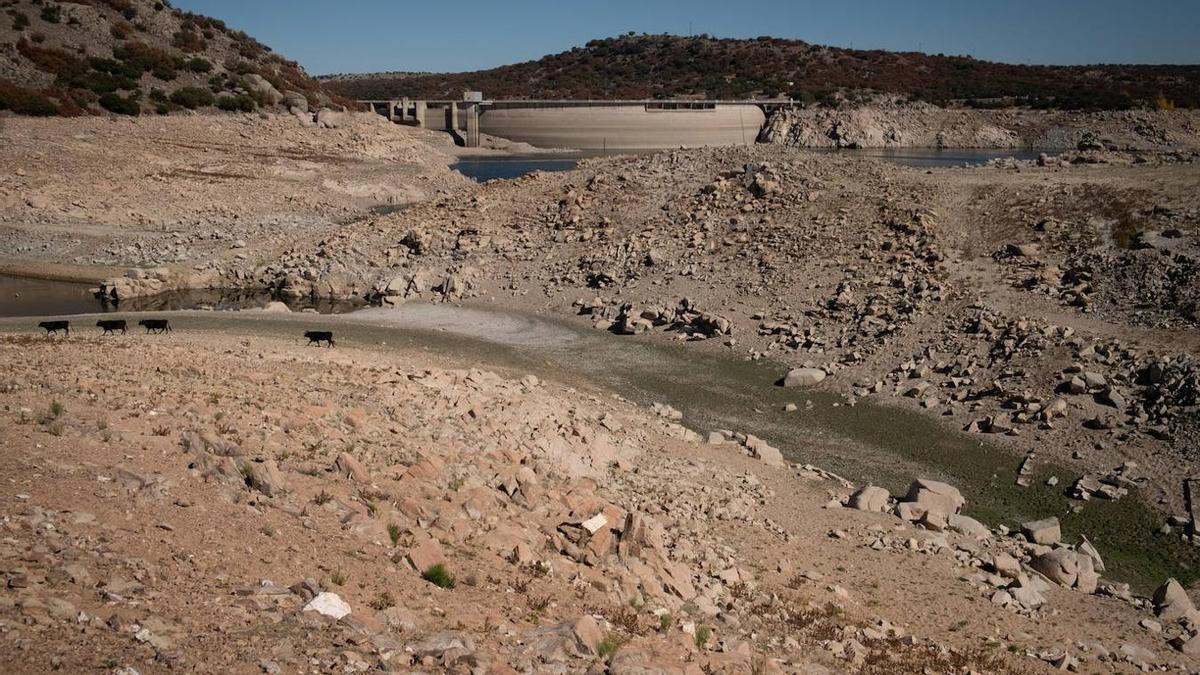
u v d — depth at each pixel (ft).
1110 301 150.61
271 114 453.17
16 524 40.83
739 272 188.44
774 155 241.76
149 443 57.11
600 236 216.54
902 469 117.19
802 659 55.72
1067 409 125.59
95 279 217.15
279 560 44.80
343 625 39.22
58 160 311.47
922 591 76.89
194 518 47.14
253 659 34.27
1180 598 80.33
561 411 113.91
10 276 219.20
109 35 442.50
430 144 622.13
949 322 154.10
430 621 42.70
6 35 402.72
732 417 134.41
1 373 75.87
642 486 91.15
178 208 291.58
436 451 76.43
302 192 338.34
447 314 188.14
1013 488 111.86
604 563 61.72
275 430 68.33
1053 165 228.43
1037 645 68.03
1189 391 120.06
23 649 30.83
